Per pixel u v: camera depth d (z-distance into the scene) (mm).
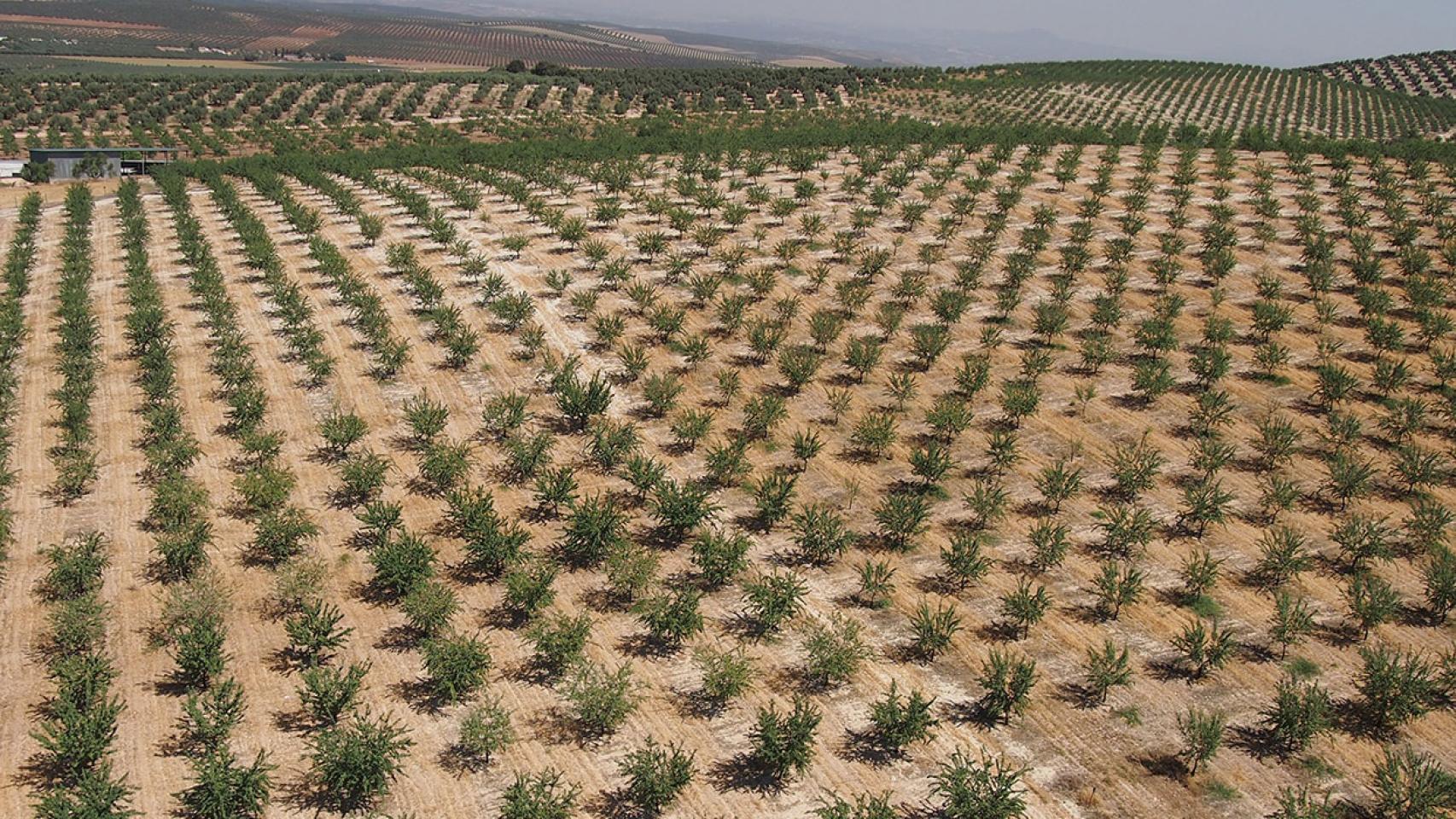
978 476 30094
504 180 62312
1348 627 23266
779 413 32875
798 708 19094
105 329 41125
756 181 62844
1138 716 20656
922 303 42688
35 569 24938
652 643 22953
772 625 23469
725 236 51438
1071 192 57719
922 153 65938
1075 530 27328
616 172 62906
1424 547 25672
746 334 40062
